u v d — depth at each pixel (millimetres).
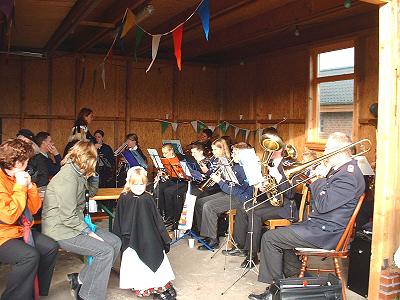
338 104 6223
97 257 2912
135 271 3021
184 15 5793
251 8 5531
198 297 3221
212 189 4910
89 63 7883
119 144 8141
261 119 7645
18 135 4340
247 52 7977
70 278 3201
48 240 2898
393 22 2932
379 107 2967
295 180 3820
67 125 7777
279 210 3803
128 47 7898
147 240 3039
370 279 2994
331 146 3021
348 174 2936
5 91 7359
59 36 6082
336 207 2912
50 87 7625
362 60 5645
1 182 2635
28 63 7480
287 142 7035
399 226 2971
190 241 4484
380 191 2941
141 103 8297
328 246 2924
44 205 3012
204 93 8805
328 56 6348
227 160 4234
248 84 8000
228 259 4098
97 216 3932
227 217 4559
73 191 2961
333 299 2691
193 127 8672
